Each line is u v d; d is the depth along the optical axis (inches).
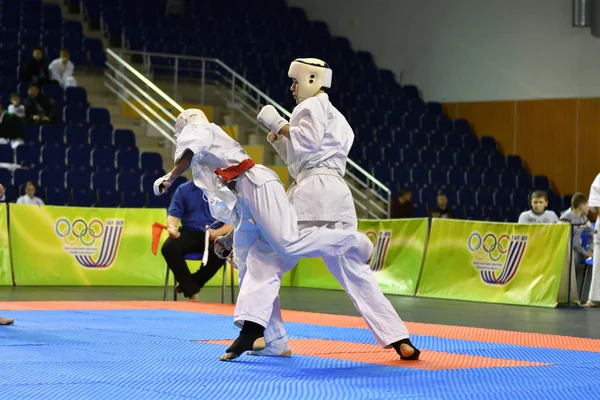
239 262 207.2
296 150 198.5
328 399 153.6
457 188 766.5
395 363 203.0
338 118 205.5
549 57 816.9
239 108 753.0
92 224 498.9
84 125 677.9
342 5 967.0
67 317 303.7
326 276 526.3
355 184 749.3
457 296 458.0
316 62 206.1
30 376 171.9
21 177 605.0
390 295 480.7
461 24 874.8
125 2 868.6
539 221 461.7
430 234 478.6
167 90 779.4
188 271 393.1
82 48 776.9
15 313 316.5
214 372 183.2
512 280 437.1
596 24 780.0
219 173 195.9
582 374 188.5
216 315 324.8
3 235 478.9
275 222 193.2
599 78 786.2
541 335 278.1
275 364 197.9
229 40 863.1
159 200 633.6
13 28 786.8
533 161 828.6
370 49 943.7
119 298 415.5
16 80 709.9
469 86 869.8
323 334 266.5
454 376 183.2
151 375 176.9
